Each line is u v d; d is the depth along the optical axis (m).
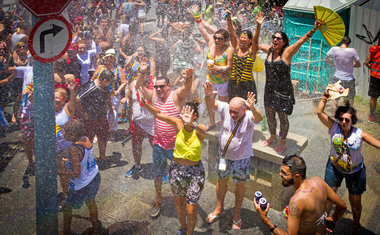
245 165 3.34
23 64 3.88
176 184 3.17
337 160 3.18
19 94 3.86
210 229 3.41
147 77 4.04
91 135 3.97
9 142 3.91
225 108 3.29
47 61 2.97
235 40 3.89
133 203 3.62
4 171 3.71
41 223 3.21
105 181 3.85
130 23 5.42
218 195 3.47
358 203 3.24
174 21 5.43
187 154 3.06
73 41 4.30
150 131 3.89
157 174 3.68
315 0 5.89
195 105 3.03
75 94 3.70
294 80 6.07
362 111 5.46
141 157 4.16
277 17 6.45
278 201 3.63
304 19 5.94
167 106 3.48
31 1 2.70
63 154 3.17
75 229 3.30
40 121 3.14
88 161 3.16
